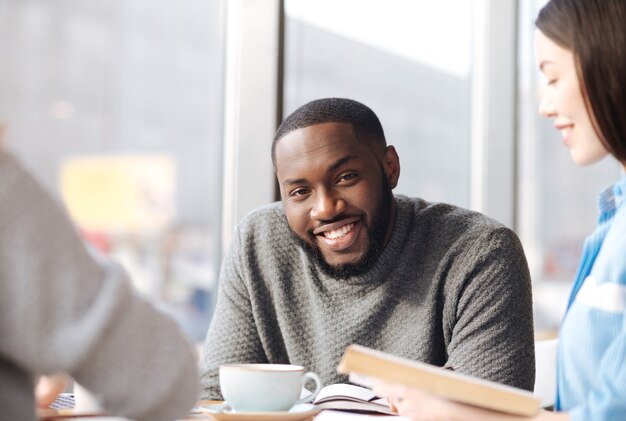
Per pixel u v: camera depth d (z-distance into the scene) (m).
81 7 3.00
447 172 3.76
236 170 2.60
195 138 2.96
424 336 1.75
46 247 0.87
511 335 1.68
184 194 2.98
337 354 1.78
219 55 2.65
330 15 2.93
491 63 3.86
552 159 4.16
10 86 2.88
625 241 1.23
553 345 2.09
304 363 1.83
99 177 3.04
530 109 4.00
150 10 3.03
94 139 3.03
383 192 1.76
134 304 0.93
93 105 3.04
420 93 3.57
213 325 1.91
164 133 3.00
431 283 1.76
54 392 1.37
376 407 1.41
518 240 1.80
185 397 0.96
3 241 0.86
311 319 1.84
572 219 4.33
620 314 1.22
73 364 0.87
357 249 1.75
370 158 1.73
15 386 0.90
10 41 2.86
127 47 3.05
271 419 1.25
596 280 1.26
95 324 0.87
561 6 1.25
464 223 1.79
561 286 4.25
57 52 2.96
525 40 3.92
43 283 0.86
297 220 1.74
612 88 1.20
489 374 1.62
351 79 3.10
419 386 1.07
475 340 1.67
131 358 0.91
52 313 0.87
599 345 1.23
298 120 1.73
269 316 1.87
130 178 3.04
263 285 1.88
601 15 1.20
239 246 1.91
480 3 3.86
